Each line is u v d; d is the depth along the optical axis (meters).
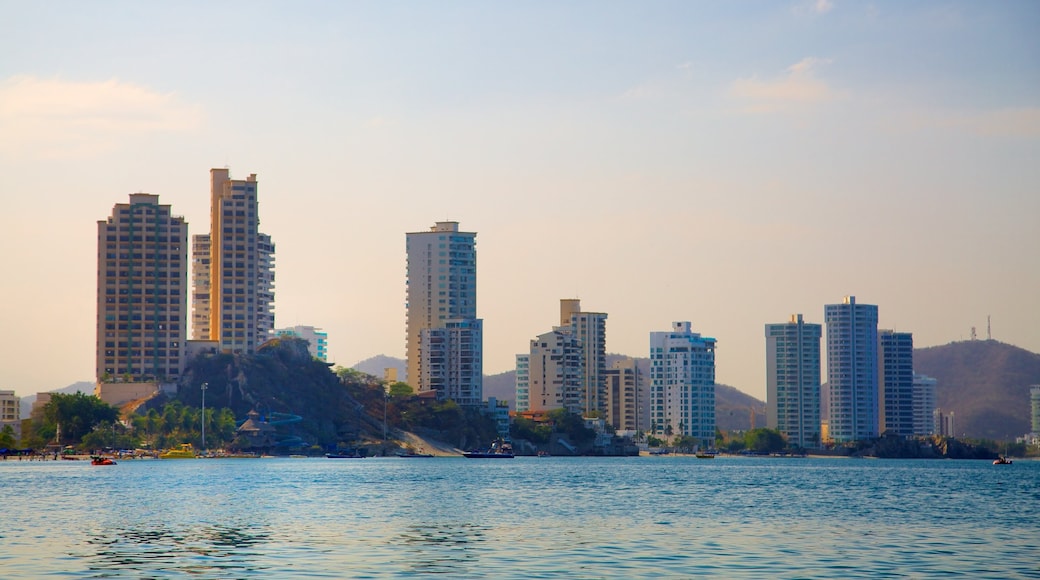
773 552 125.19
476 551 124.62
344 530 147.25
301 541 133.75
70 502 194.50
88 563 113.25
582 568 111.69
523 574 107.81
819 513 182.75
